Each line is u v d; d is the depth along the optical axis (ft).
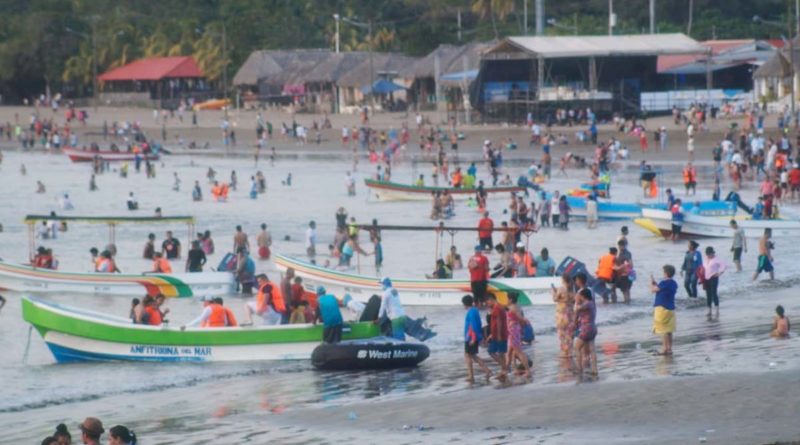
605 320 395.14
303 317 361.30
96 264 481.46
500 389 288.92
